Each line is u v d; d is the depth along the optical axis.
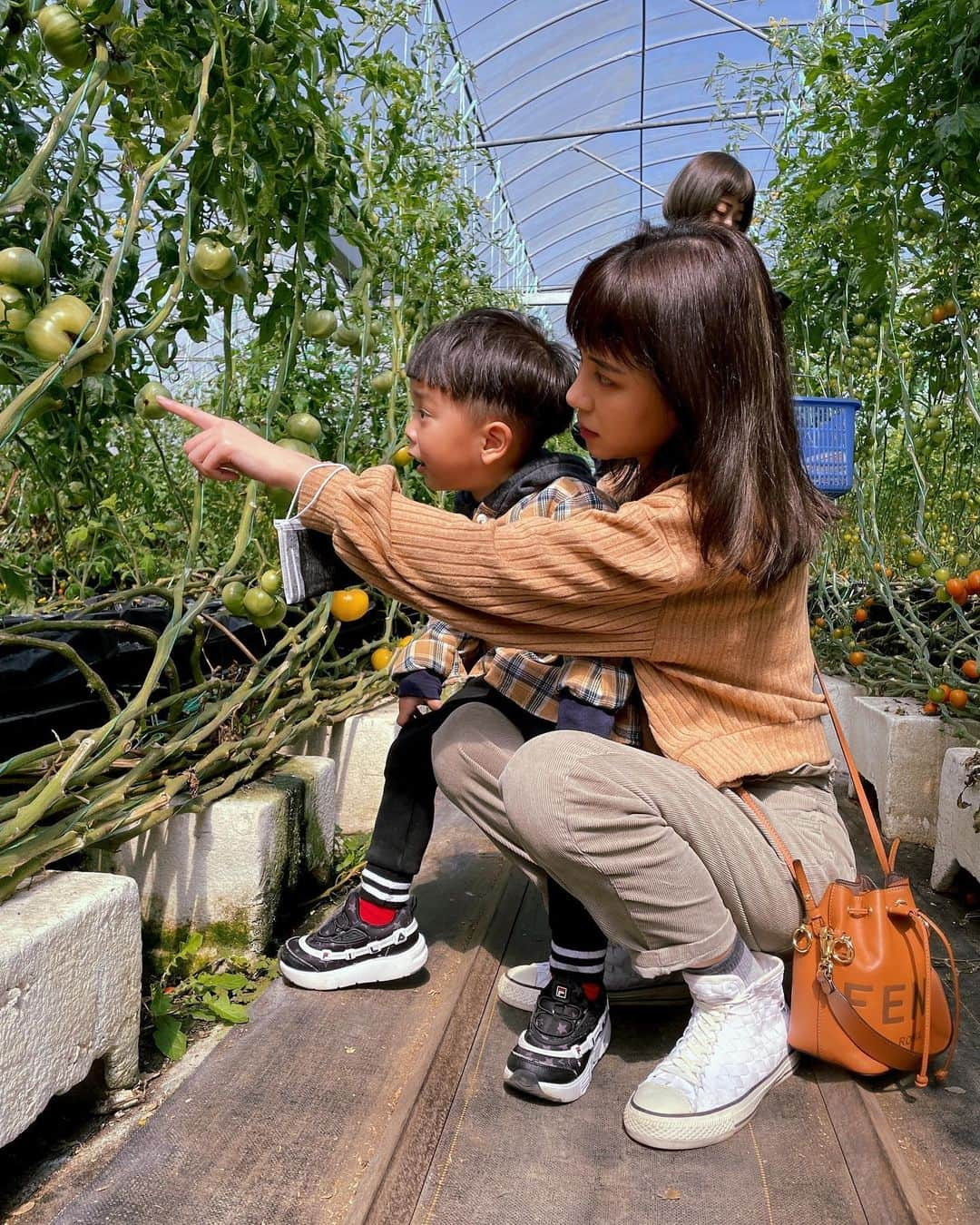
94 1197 1.15
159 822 1.71
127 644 2.17
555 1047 1.40
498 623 1.34
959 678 2.68
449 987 1.66
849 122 3.26
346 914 1.67
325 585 1.43
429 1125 1.31
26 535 3.26
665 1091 1.30
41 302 1.44
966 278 2.81
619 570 1.26
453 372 1.53
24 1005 1.21
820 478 3.01
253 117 1.64
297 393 2.42
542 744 1.35
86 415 1.91
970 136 2.33
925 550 3.25
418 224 3.04
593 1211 1.19
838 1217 1.17
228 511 3.46
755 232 5.48
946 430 3.44
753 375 1.26
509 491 1.57
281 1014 1.57
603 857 1.29
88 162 1.96
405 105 2.90
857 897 1.36
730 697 1.39
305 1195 1.17
